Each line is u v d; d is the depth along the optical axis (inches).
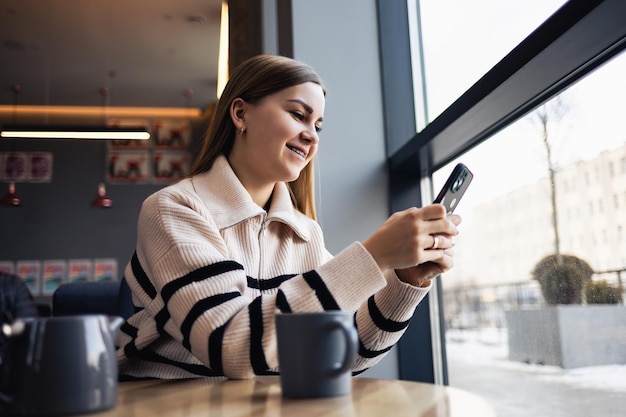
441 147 72.6
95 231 248.1
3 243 242.7
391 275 36.7
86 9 183.8
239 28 100.4
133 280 39.0
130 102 255.4
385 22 88.7
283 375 25.5
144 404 25.0
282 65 42.0
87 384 22.6
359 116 85.7
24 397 22.0
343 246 81.4
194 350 32.1
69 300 65.2
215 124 44.3
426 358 81.7
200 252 34.7
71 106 258.2
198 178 42.6
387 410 22.2
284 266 42.3
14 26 192.5
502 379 67.6
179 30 198.1
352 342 25.0
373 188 83.8
